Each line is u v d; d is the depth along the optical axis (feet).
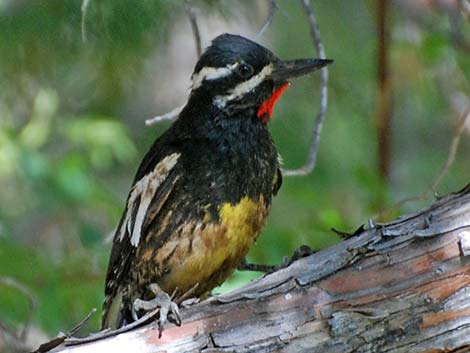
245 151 31.19
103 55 44.98
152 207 31.01
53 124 47.62
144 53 45.27
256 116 31.63
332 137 50.26
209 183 30.78
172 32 46.09
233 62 31.45
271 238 40.88
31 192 49.47
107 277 32.78
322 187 48.98
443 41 44.96
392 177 47.98
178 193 30.89
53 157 48.16
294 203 44.11
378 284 25.68
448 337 25.40
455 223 25.77
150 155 32.89
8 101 47.26
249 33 50.26
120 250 32.12
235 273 37.99
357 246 25.98
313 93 50.60
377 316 25.48
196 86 31.99
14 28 44.55
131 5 42.96
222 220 30.78
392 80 47.75
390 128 46.96
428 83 49.67
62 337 25.77
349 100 50.55
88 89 48.80
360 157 50.19
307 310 25.76
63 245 49.67
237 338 25.76
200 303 26.18
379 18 45.32
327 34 50.98
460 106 49.39
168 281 31.63
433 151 54.24
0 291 41.04
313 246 41.16
